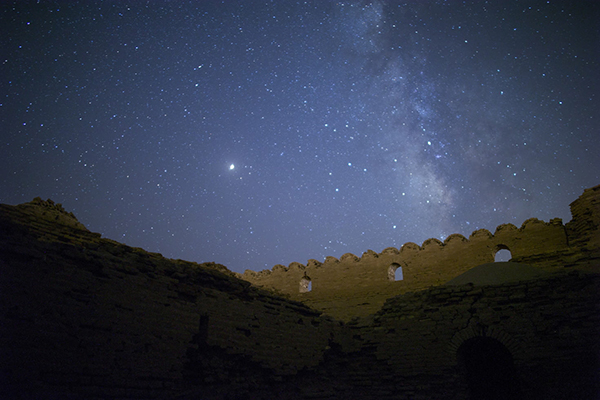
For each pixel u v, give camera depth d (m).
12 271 9.38
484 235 24.86
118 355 10.81
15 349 8.96
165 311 12.26
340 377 16.59
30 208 13.10
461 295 16.02
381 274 26.22
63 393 9.51
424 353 15.66
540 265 21.44
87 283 10.70
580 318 13.97
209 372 12.89
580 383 13.27
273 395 14.60
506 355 17.56
